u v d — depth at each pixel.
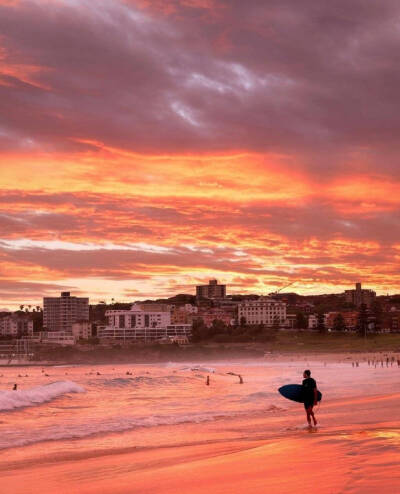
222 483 9.25
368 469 8.83
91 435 22.06
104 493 9.50
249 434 19.94
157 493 8.97
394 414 23.84
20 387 79.50
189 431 22.42
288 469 9.80
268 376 96.75
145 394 45.62
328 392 48.09
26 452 17.88
